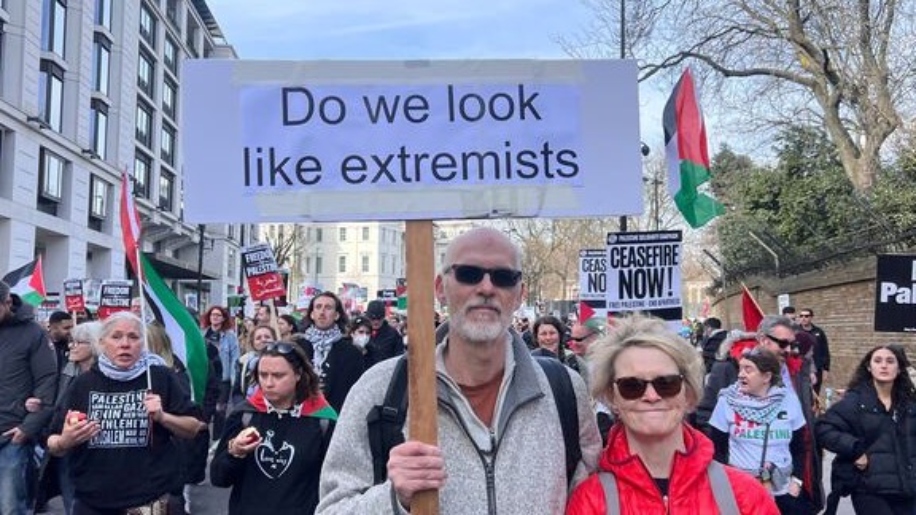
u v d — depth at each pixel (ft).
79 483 16.84
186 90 8.99
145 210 160.86
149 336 23.58
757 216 87.30
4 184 98.17
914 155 55.52
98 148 131.34
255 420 16.19
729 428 19.97
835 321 58.08
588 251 39.83
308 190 9.07
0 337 21.65
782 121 66.23
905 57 56.44
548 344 28.22
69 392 17.20
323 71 9.14
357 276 387.55
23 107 100.22
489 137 9.25
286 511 15.72
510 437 8.86
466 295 8.94
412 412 8.36
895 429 19.79
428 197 9.12
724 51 62.18
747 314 31.22
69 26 118.32
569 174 9.30
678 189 25.76
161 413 16.79
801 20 59.26
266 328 30.76
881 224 51.93
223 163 9.02
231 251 218.79
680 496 9.08
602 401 9.89
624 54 59.21
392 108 9.19
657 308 27.27
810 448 20.11
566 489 9.13
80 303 51.52
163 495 17.38
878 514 19.65
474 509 8.51
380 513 8.09
